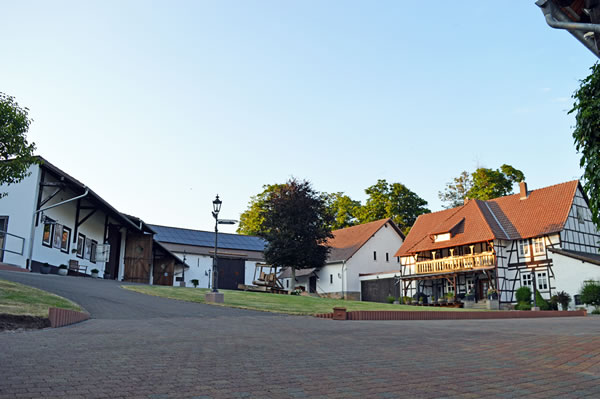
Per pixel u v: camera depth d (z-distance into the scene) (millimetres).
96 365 6301
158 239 49688
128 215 32719
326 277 50312
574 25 6738
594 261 33281
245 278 52094
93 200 28109
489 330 12898
